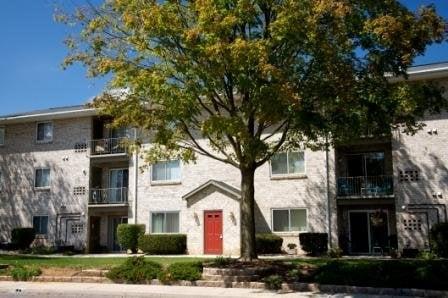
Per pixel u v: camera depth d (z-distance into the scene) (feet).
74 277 61.21
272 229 94.48
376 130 54.29
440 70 82.07
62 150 115.55
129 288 54.24
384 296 46.91
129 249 103.19
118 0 54.13
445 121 84.23
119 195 111.14
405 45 47.85
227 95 57.21
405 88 49.78
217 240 94.63
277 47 50.90
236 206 93.86
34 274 62.44
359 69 51.60
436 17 48.80
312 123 49.44
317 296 47.32
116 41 58.39
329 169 91.91
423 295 46.73
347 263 55.16
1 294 53.72
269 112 48.55
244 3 48.34
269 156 62.34
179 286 55.62
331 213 90.53
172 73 53.21
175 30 50.52
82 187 112.06
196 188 97.50
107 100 59.36
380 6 49.98
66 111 113.70
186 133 62.95
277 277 53.42
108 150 111.65
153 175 106.11
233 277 55.26
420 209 83.92
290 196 93.97
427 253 78.38
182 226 100.99
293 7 46.88
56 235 112.57
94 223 112.47
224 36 48.73
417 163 85.05
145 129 60.03
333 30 49.08
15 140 120.47
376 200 88.02
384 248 86.99
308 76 51.57
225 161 63.87
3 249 110.52
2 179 119.85
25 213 116.47
